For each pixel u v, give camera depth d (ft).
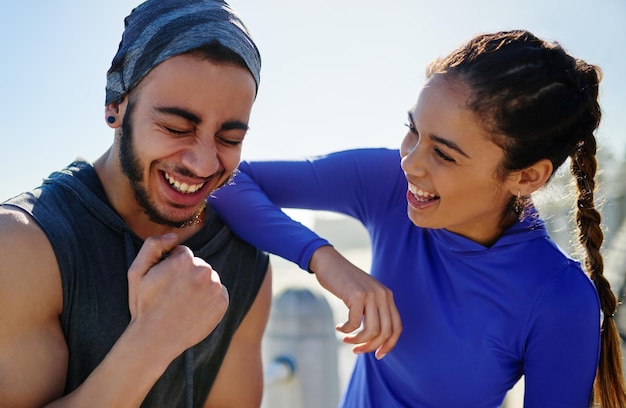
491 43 4.89
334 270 5.16
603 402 5.44
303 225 5.54
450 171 4.86
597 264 5.49
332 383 8.19
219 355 5.33
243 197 5.56
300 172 5.92
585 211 5.51
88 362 4.54
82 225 4.60
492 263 5.31
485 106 4.69
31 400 4.19
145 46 4.40
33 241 4.27
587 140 5.38
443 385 5.52
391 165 5.91
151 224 4.97
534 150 4.92
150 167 4.49
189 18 4.41
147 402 4.85
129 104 4.49
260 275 5.54
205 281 4.46
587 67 5.29
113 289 4.62
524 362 5.32
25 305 4.19
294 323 8.05
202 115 4.40
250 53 4.63
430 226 5.23
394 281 5.76
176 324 4.34
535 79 4.77
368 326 4.97
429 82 4.87
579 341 5.05
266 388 7.46
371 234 6.10
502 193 5.11
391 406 5.72
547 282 5.12
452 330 5.43
